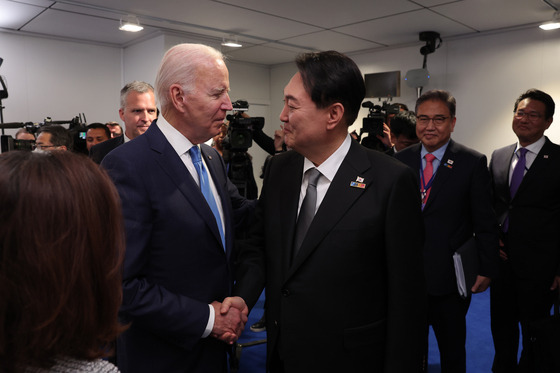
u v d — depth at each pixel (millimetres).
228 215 1281
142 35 5328
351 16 4445
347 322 1054
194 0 3945
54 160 456
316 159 1141
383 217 1052
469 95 5355
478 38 5219
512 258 2279
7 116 5137
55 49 5441
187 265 1099
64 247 428
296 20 4602
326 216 1064
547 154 2244
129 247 994
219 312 1090
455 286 1854
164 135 1155
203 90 1113
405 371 1048
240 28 4957
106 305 478
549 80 4727
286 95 1076
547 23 4234
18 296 407
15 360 421
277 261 1152
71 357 465
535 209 2240
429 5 4078
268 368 1190
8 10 4273
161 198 1070
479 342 2834
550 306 2320
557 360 1850
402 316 1049
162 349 1091
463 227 1881
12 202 410
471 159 1867
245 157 2756
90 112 5773
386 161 1104
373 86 5977
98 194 471
